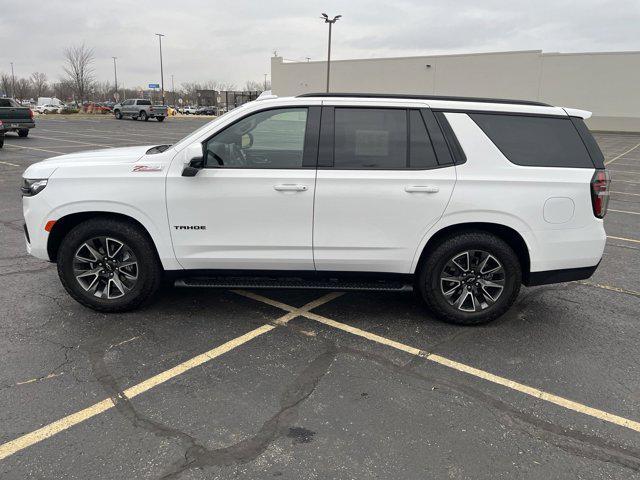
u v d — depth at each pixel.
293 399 3.15
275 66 57.50
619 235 7.63
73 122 38.62
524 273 4.20
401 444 2.75
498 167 3.95
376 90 51.94
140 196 3.96
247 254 4.06
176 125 37.62
